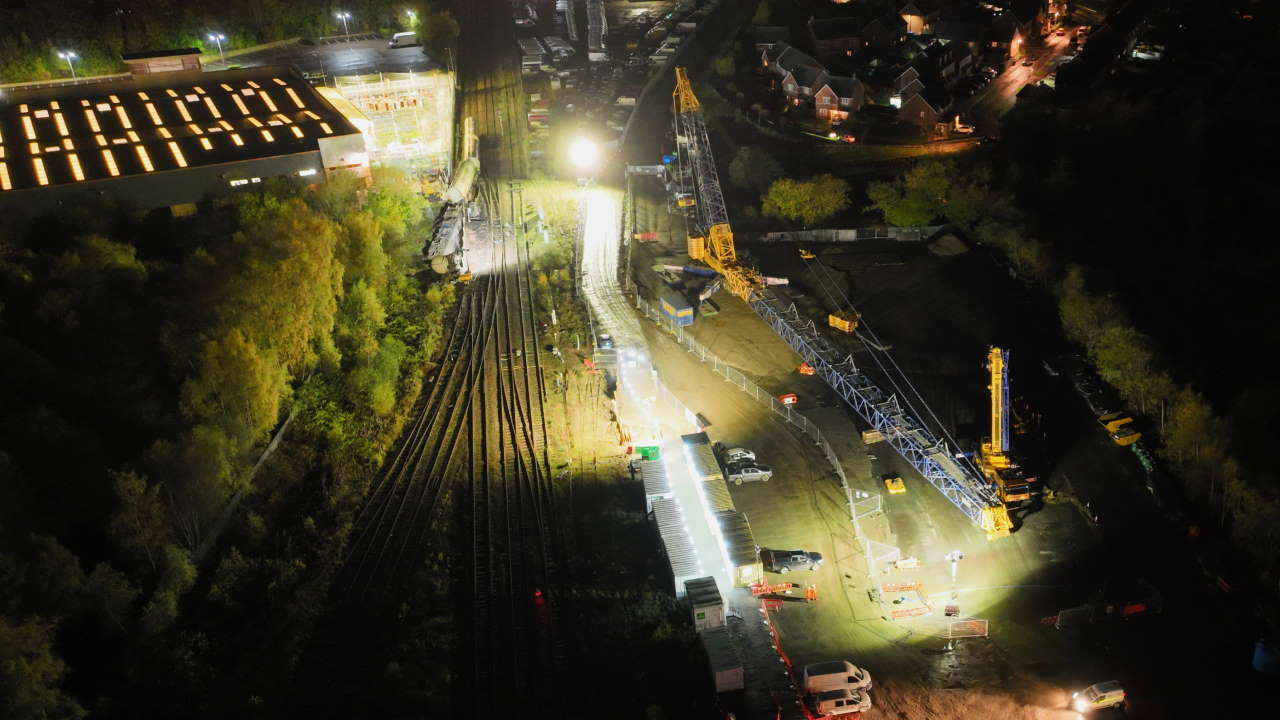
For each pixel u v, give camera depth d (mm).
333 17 192250
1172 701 69250
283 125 131250
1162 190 124562
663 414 99500
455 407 101375
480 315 117562
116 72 169500
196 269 91250
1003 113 167000
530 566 80375
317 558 80562
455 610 76562
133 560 70938
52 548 63719
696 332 114938
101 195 113688
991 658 73062
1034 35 194000
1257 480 81375
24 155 121875
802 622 76375
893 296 120125
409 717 66688
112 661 67188
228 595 74188
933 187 130000
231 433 81625
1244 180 122062
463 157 155750
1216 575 78562
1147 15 172125
